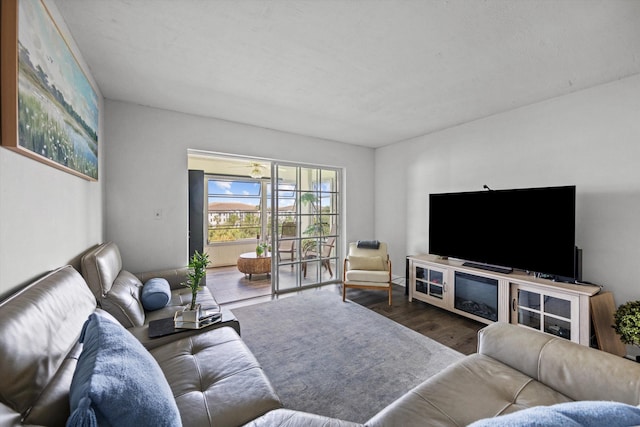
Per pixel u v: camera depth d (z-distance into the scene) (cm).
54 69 134
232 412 104
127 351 85
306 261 431
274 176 396
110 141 279
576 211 252
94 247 216
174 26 169
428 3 149
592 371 109
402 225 443
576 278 233
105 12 155
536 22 162
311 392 177
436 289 331
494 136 319
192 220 363
